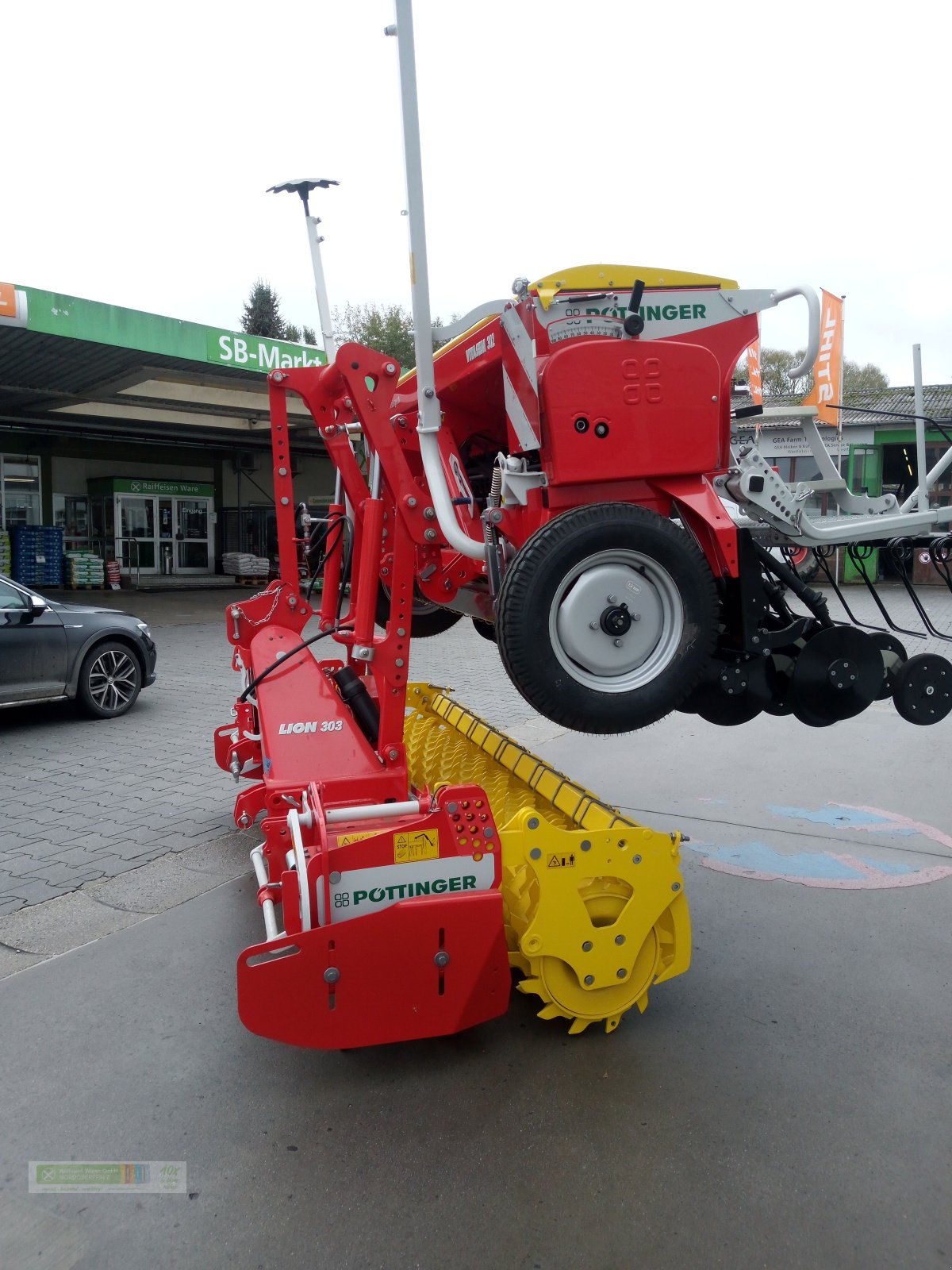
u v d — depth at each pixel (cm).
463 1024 298
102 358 1633
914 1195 251
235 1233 239
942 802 622
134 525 2641
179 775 665
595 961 314
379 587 481
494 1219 243
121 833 542
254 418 2294
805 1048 326
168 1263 229
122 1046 324
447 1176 259
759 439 458
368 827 308
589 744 790
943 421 631
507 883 334
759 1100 294
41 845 522
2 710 898
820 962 393
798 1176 259
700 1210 246
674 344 308
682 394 309
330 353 478
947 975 382
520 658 286
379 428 354
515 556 313
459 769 438
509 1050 324
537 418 306
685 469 312
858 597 1695
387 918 283
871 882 481
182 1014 346
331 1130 280
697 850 529
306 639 491
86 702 834
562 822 353
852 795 641
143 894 455
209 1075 308
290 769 365
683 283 350
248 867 490
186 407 2116
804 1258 229
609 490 313
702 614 302
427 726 503
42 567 2345
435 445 321
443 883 293
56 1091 299
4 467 2392
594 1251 232
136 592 2298
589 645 294
